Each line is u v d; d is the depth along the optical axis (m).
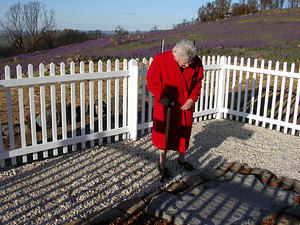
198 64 3.62
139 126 5.18
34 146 4.06
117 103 4.88
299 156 4.67
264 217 2.95
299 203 3.23
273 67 11.12
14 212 3.00
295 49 15.29
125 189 3.48
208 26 32.47
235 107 7.23
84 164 4.09
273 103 5.83
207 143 5.05
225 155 4.59
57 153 4.33
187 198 3.23
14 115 5.99
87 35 44.28
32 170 3.87
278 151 4.84
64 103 4.28
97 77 4.54
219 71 6.35
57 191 3.39
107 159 4.28
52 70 4.07
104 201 3.23
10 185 3.49
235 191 3.41
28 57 23.05
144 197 3.32
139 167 4.07
